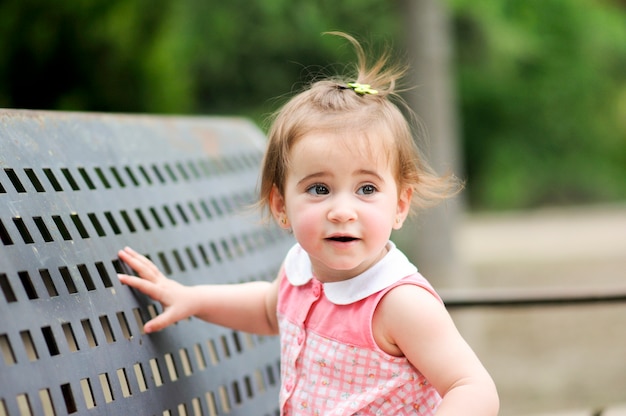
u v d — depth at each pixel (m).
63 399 1.17
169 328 1.50
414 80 6.26
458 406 1.31
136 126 1.76
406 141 1.51
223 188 1.94
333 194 1.42
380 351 1.42
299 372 1.50
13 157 1.35
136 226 1.57
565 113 14.88
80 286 1.31
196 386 1.51
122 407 1.29
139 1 4.75
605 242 8.94
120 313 1.39
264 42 10.43
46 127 1.47
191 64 9.78
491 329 5.43
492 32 13.33
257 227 2.00
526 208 14.77
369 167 1.42
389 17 9.96
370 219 1.41
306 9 10.38
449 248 6.57
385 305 1.41
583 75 14.91
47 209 1.34
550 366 4.51
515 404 3.84
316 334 1.48
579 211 13.48
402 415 1.43
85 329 1.32
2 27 4.41
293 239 2.15
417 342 1.38
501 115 14.73
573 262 7.73
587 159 15.01
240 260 1.86
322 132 1.42
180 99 5.23
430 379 1.38
